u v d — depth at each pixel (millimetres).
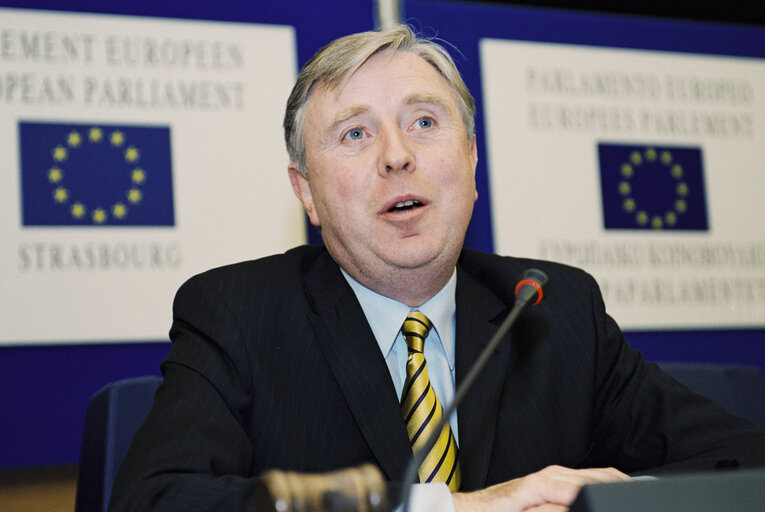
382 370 1750
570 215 2826
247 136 2592
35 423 2305
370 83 1821
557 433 1793
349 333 1799
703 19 3375
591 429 1882
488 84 2811
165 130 2518
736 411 2150
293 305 1836
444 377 1818
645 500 851
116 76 2490
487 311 1911
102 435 1798
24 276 2330
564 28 2945
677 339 2850
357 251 1798
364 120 1814
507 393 1804
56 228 2377
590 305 2002
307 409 1712
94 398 1885
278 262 1957
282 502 783
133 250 2441
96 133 2451
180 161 2518
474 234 2723
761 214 3029
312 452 1675
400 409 1726
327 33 2723
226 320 1772
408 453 1635
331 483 815
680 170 2975
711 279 2924
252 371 1721
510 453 1728
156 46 2539
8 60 2395
